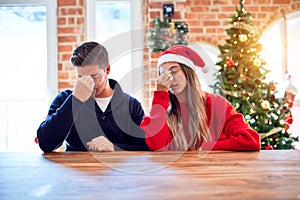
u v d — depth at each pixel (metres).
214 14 4.15
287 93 4.01
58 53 3.94
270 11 4.19
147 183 0.88
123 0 3.98
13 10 4.07
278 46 4.25
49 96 3.96
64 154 1.38
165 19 3.60
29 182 0.91
